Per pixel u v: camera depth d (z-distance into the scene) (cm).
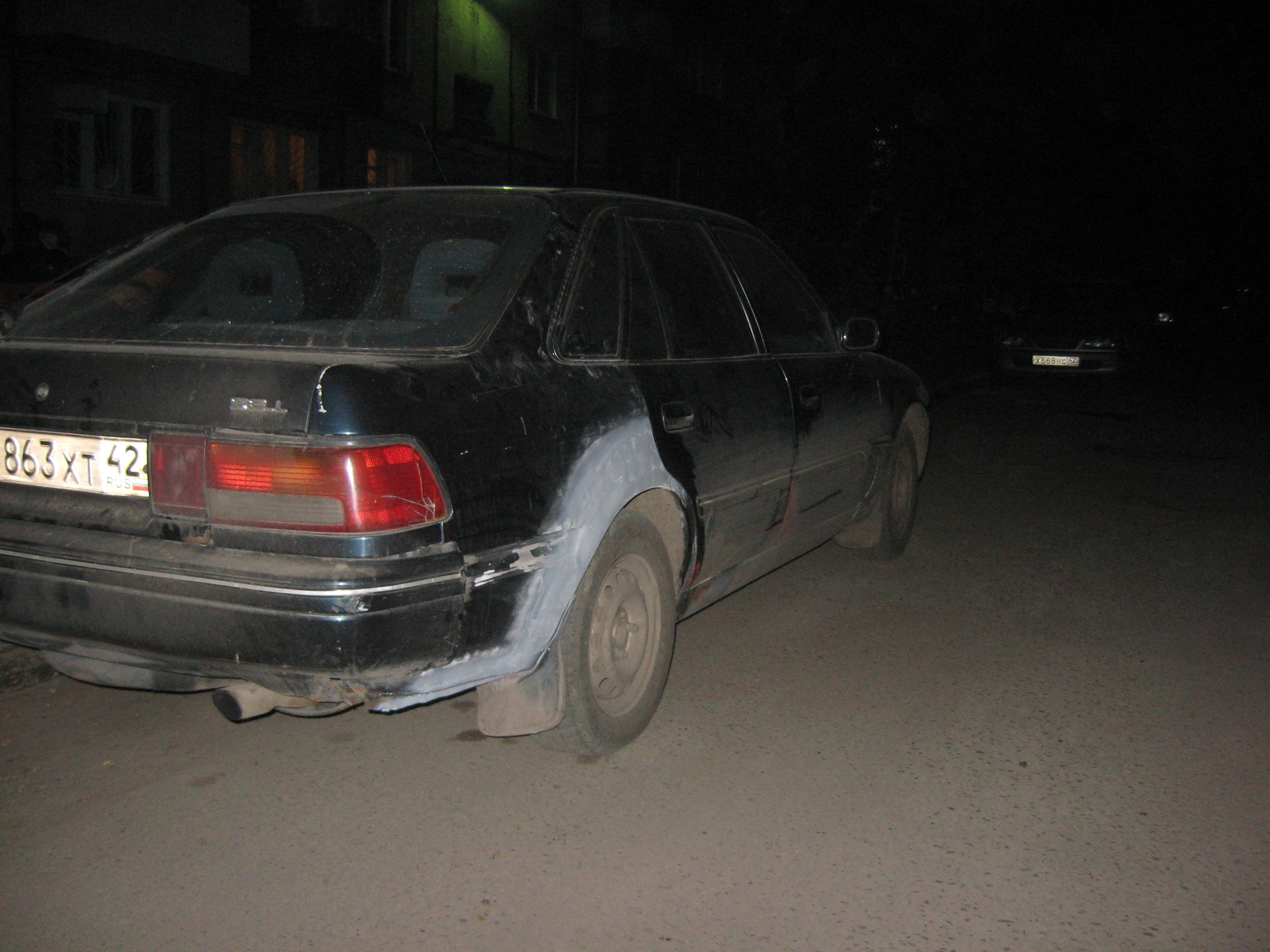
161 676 311
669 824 334
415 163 2128
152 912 287
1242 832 332
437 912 288
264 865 309
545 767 371
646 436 360
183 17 1416
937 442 1158
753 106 3116
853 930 281
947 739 396
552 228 356
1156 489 903
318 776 363
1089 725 411
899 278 2367
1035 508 816
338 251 359
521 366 321
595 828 331
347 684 277
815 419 480
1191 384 1855
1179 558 667
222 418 276
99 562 286
